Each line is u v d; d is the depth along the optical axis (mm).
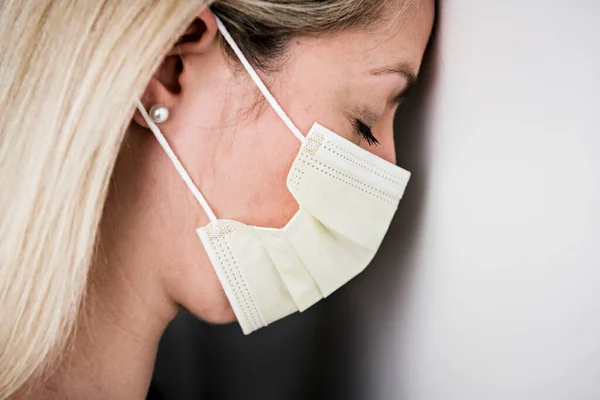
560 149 652
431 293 935
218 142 792
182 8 701
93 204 756
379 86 803
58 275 785
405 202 990
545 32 659
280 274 863
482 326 818
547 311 692
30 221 766
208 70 765
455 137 846
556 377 692
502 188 751
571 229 645
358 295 1169
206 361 1403
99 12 711
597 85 601
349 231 869
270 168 812
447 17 839
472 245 821
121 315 907
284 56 763
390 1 767
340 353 1260
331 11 742
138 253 864
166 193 820
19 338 810
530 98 689
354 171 836
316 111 792
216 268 843
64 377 913
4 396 851
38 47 729
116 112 721
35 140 746
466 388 874
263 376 1374
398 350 1056
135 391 968
